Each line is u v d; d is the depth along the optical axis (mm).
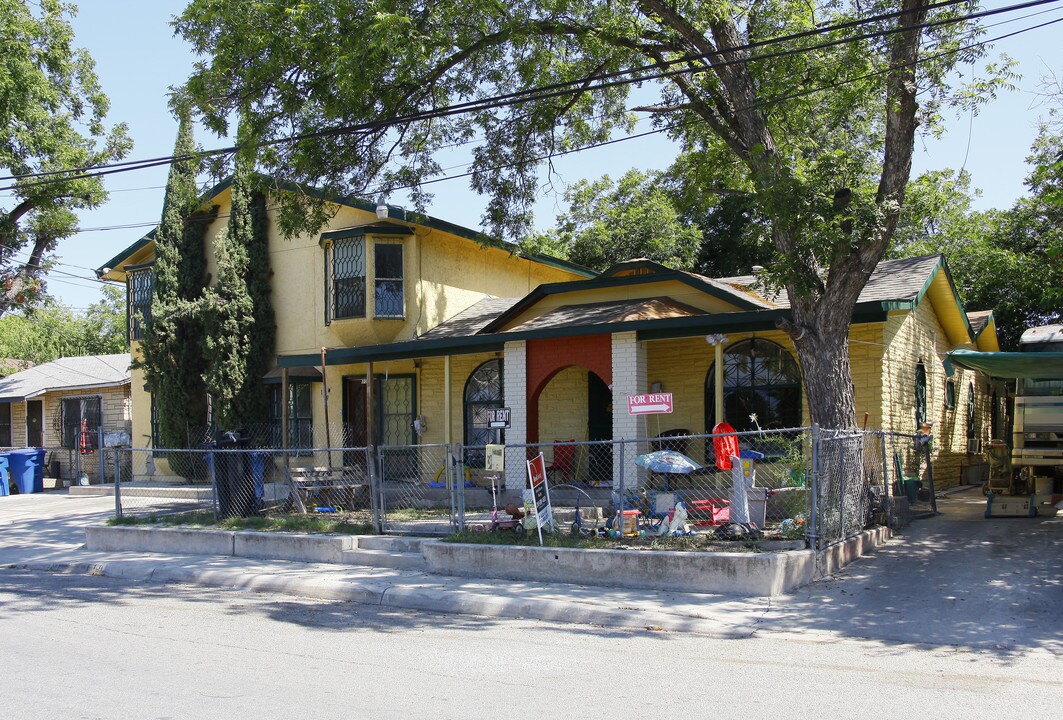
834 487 10367
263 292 21469
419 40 12211
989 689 6145
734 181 14977
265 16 12594
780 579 9039
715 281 16719
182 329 21656
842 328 11156
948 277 16297
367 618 8945
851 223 10672
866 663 6855
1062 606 8297
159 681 6453
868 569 10016
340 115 13094
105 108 26422
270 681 6441
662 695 6035
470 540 10984
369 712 5656
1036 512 13195
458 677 6539
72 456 26000
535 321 16250
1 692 6176
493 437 18672
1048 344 16734
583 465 17688
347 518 13633
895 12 10531
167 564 11984
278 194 14375
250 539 12445
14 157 24391
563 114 14688
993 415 18516
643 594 9289
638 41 13266
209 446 19547
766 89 12867
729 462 10992
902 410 15109
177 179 21844
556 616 8742
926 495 15398
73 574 12203
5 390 28469
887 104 11117
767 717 5543
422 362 19766
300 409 21516
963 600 8586
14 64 23359
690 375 16078
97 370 28484
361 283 19906
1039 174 13445
